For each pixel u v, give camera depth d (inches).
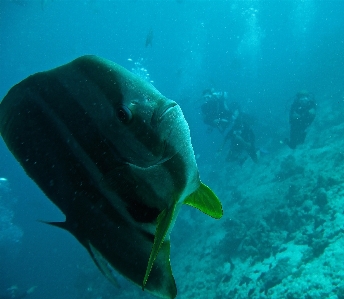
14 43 1953.7
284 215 321.4
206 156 983.0
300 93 395.2
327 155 415.2
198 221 571.5
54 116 26.0
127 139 25.0
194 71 2337.6
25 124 26.0
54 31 2196.1
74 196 25.7
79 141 25.8
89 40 3491.6
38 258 995.3
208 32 3321.9
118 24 2992.1
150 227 25.6
